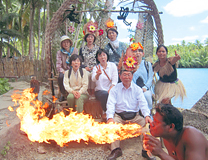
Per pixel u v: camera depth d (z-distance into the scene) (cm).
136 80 394
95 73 384
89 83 417
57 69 445
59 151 339
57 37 482
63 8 450
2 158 294
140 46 412
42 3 1841
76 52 469
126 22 489
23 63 1280
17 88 972
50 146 359
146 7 488
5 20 1791
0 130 354
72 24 550
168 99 381
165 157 160
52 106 420
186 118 480
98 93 377
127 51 394
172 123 160
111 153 311
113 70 389
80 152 337
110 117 315
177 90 389
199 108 511
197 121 455
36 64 1340
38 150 337
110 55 475
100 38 527
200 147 152
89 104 397
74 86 389
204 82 1571
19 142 347
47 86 1088
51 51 460
